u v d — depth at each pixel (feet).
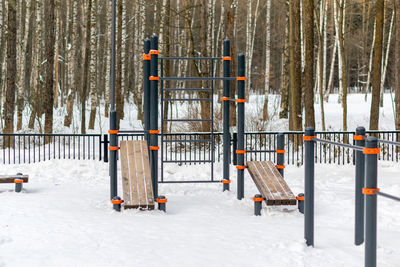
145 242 19.74
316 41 145.38
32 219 23.85
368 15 137.49
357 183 19.84
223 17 114.32
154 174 31.04
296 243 19.27
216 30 172.24
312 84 62.08
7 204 28.25
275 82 210.59
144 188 27.96
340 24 73.67
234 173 45.34
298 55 71.20
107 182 40.45
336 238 21.06
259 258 17.69
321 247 19.54
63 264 16.61
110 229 21.90
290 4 81.76
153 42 30.99
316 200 31.58
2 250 18.31
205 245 19.47
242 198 32.04
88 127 100.01
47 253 17.93
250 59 133.39
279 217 26.32
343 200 30.83
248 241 20.20
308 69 61.77
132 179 28.50
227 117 35.19
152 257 17.57
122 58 91.25
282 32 149.28
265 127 78.13
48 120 73.77
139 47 129.39
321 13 125.90
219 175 44.27
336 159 58.44
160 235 21.08
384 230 23.04
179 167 47.24
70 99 100.27
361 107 123.75
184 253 18.19
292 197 26.81
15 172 44.47
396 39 57.41
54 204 28.55
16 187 33.65
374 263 14.57
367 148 14.58
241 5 147.02
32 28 133.08
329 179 42.29
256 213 26.96
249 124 77.56
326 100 141.59
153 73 31.04
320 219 25.96
